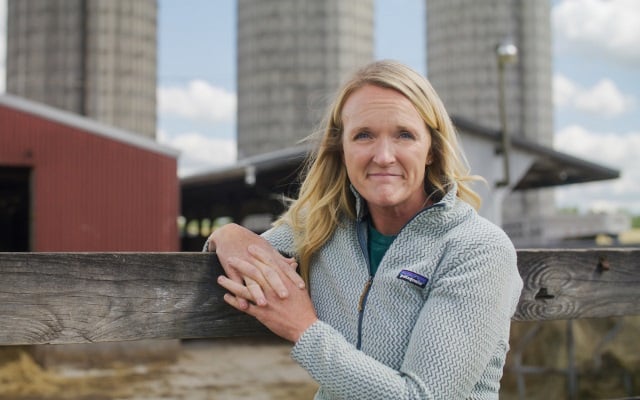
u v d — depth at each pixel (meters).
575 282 2.27
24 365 10.66
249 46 44.38
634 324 8.27
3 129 14.48
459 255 1.71
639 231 58.06
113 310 1.84
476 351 1.64
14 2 42.78
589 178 20.91
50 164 14.77
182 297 1.90
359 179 1.80
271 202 22.47
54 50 41.81
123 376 10.27
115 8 42.12
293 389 9.52
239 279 1.83
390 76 1.78
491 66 45.78
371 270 1.86
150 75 43.62
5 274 1.76
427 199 1.86
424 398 1.59
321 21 43.28
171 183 15.63
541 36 46.88
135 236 15.26
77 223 14.85
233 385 9.76
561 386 7.59
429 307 1.68
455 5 46.31
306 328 1.71
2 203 23.19
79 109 41.75
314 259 1.96
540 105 46.56
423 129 1.80
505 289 1.72
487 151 16.89
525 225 22.58
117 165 15.24
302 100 43.28
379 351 1.74
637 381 7.66
